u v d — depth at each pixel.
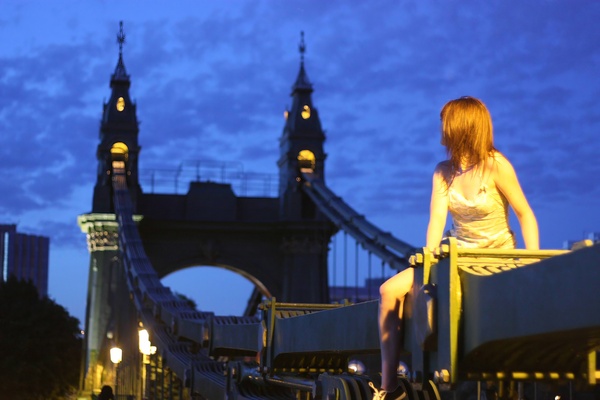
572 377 5.16
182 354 25.30
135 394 47.62
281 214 96.25
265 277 95.44
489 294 4.66
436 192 6.05
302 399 9.74
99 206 92.38
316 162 95.62
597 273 3.88
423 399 6.70
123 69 95.75
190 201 95.88
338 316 6.94
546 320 4.19
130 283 64.12
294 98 98.19
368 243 73.69
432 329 5.10
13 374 81.50
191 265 95.00
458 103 5.95
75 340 89.12
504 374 5.07
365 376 7.25
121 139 93.56
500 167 5.86
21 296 86.19
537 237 5.84
